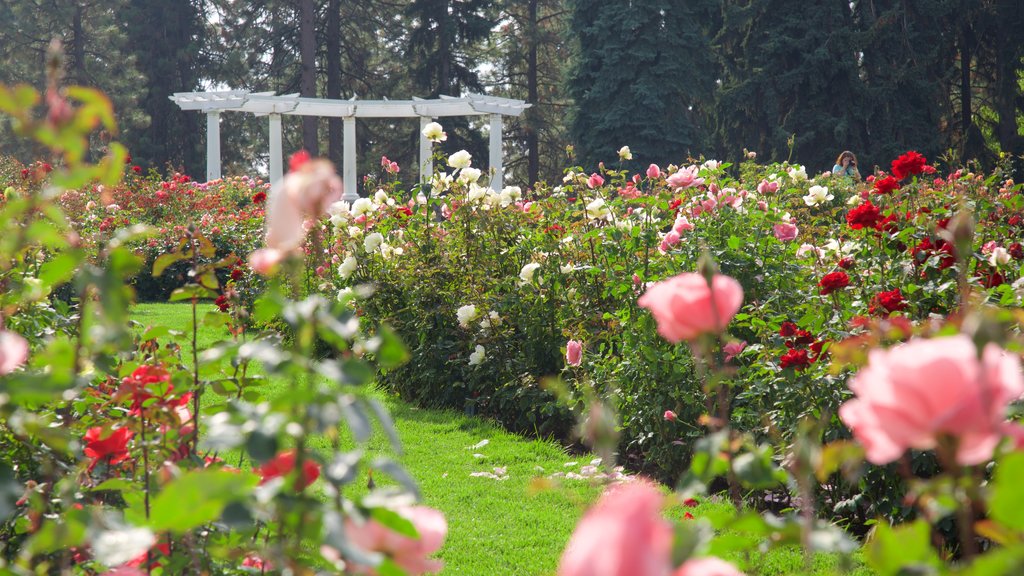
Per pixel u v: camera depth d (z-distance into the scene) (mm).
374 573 1162
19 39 33531
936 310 3930
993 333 882
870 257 4301
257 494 1177
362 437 1149
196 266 2186
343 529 1111
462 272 6715
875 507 3605
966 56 26406
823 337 3861
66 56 34281
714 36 29531
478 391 6492
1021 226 5211
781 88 25375
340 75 35219
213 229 12336
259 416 1244
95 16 33906
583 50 29375
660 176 6492
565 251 6125
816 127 25203
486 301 6438
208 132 23172
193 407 2195
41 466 2285
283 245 1129
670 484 4754
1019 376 911
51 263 1381
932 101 24984
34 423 1676
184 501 1076
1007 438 1034
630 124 27938
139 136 33031
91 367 2109
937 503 1132
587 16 29109
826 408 3686
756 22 26594
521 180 37531
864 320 3039
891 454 956
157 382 2084
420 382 6691
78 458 1970
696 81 28312
